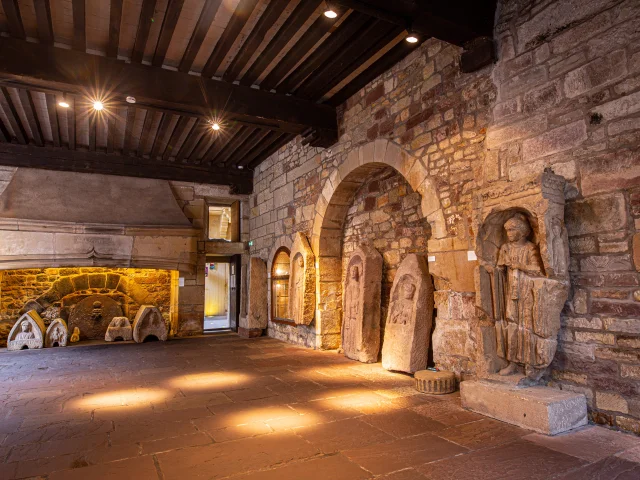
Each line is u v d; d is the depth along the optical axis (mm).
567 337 2936
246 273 8602
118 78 4414
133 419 3057
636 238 2600
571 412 2693
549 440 2514
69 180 7328
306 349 6145
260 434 2721
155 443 2592
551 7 3143
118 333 7398
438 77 4098
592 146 2846
